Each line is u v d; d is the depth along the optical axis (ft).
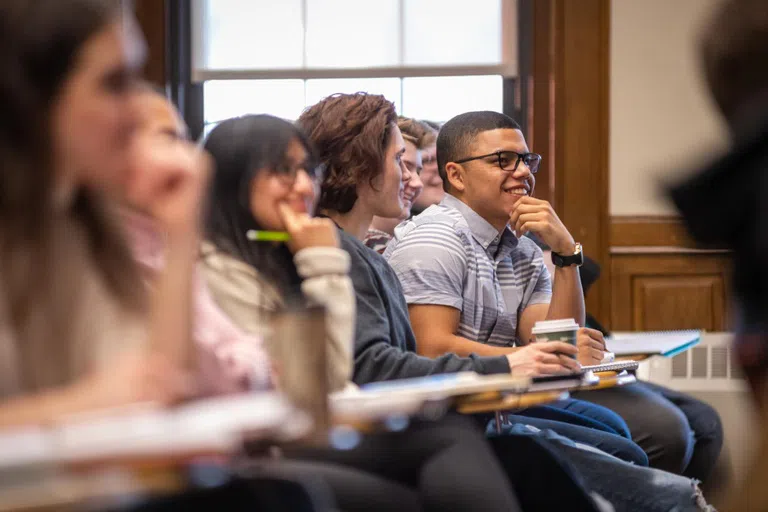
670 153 32.37
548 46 32.42
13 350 7.68
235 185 12.96
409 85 32.65
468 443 10.74
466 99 32.68
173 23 32.07
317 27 32.55
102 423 6.62
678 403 26.76
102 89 7.60
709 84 7.43
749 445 7.27
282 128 13.14
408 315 17.20
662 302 32.37
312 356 8.71
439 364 14.82
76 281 8.08
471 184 19.77
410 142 23.81
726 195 7.43
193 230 7.91
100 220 8.35
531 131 32.42
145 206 7.93
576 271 19.71
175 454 6.24
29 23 7.41
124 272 8.39
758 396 7.31
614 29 32.42
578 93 32.40
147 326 8.30
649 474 15.76
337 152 17.08
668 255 32.27
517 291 20.03
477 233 19.63
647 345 21.89
